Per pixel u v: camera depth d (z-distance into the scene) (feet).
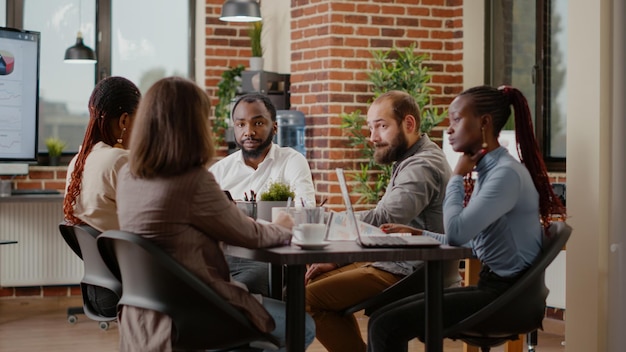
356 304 12.98
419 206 13.14
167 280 9.37
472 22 25.16
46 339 20.88
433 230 13.42
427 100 24.13
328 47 24.30
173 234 9.43
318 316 13.12
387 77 24.12
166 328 9.46
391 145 13.58
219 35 27.58
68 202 12.60
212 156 9.61
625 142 13.05
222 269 9.82
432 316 10.19
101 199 12.40
